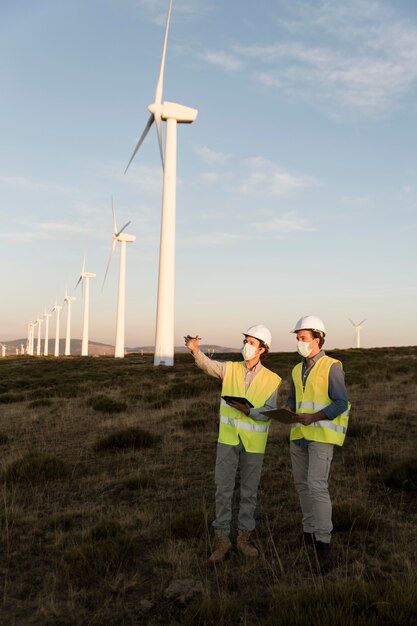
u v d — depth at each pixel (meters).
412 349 52.38
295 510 6.23
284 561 4.80
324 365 4.91
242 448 5.08
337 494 6.46
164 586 4.42
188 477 7.89
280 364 32.62
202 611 3.80
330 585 3.90
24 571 4.90
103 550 4.93
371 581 4.26
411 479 6.77
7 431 13.15
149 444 10.34
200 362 5.20
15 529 6.00
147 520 6.05
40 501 7.04
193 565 4.79
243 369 5.16
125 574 4.65
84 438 11.68
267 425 5.08
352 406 13.91
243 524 5.01
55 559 4.99
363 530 5.43
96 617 3.96
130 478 7.57
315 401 4.88
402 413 12.27
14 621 3.97
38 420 14.73
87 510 6.51
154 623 3.88
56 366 47.97
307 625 3.48
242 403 4.91
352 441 9.66
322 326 5.04
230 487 4.97
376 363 31.48
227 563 4.80
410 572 4.26
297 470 5.10
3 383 29.92
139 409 16.19
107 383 26.67
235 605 3.90
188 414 14.01
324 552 4.61
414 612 3.57
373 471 7.49
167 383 25.34
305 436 4.82
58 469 8.37
